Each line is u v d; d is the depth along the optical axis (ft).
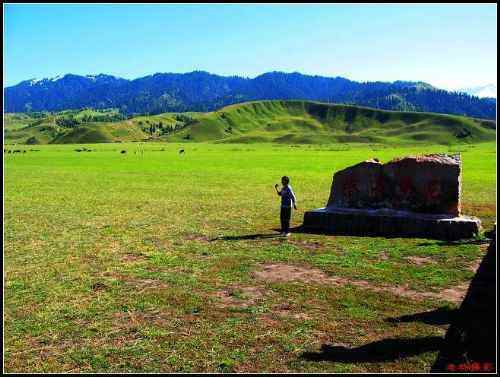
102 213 94.07
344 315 37.06
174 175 190.39
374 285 44.80
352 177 76.18
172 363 29.76
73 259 56.65
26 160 303.68
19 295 43.19
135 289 44.68
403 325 34.76
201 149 514.27
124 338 33.65
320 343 32.09
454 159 71.51
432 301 39.88
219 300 41.19
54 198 118.93
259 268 51.47
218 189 137.90
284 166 240.53
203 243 65.10
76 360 30.40
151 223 82.12
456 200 69.72
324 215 73.82
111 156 355.15
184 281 46.93
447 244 60.80
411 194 72.23
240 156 345.31
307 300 40.75
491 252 27.12
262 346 31.83
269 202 109.19
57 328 35.53
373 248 59.62
